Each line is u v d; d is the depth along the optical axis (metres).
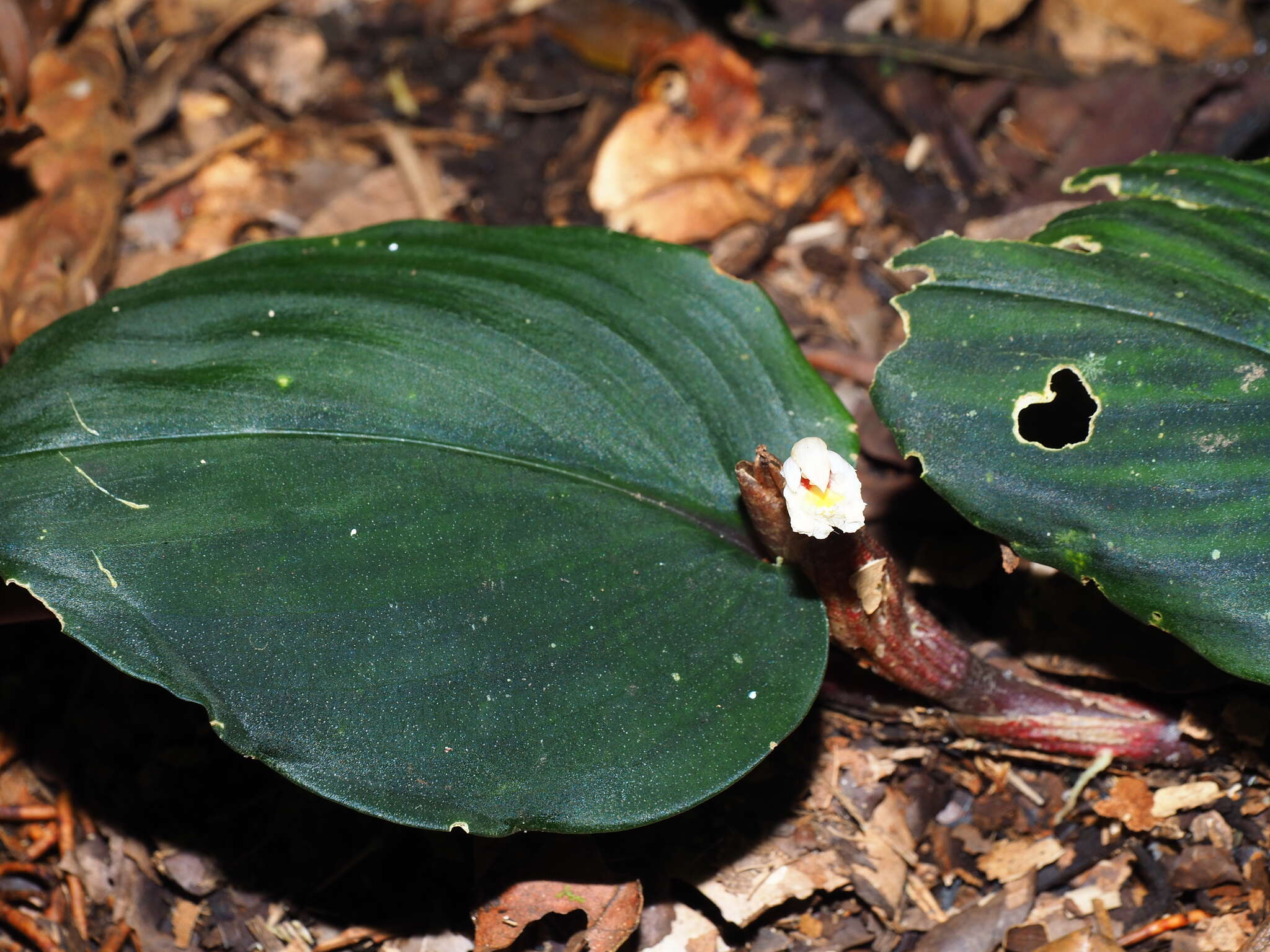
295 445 0.63
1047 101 0.80
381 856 0.67
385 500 0.62
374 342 0.64
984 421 0.62
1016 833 0.67
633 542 0.63
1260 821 0.66
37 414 0.63
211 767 0.68
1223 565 0.61
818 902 0.66
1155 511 0.61
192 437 0.63
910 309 0.64
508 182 0.80
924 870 0.67
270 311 0.64
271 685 0.61
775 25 0.83
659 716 0.61
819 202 0.77
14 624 0.69
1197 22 0.82
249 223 0.78
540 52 0.88
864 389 0.73
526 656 0.61
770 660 0.62
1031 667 0.67
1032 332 0.63
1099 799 0.67
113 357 0.64
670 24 0.87
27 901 0.68
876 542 0.62
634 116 0.80
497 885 0.65
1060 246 0.64
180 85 0.83
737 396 0.64
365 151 0.82
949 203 0.78
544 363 0.64
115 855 0.68
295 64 0.86
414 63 0.87
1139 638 0.67
